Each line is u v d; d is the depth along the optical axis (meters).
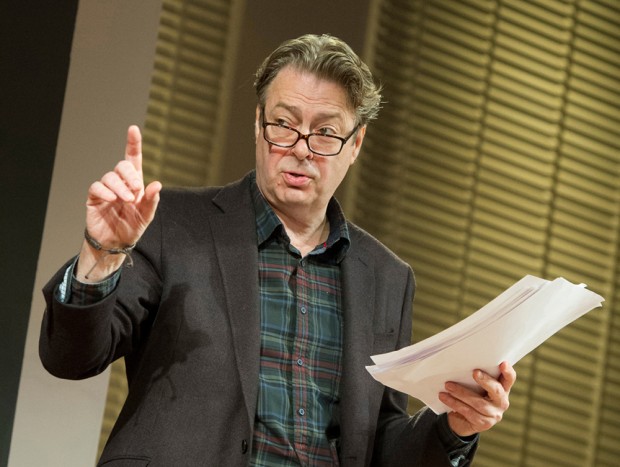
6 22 4.77
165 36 5.86
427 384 3.49
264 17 6.13
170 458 3.29
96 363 3.27
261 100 3.81
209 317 3.48
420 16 6.87
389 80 6.72
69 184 4.75
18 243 4.63
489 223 6.95
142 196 3.11
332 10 6.42
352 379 3.61
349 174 6.54
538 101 7.22
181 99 5.86
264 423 3.46
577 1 7.45
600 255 7.31
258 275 3.67
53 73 4.79
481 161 6.98
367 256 3.96
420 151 6.79
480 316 3.16
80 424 4.67
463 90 6.98
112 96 4.89
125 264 3.48
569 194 7.25
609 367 7.26
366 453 3.61
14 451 4.53
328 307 3.76
